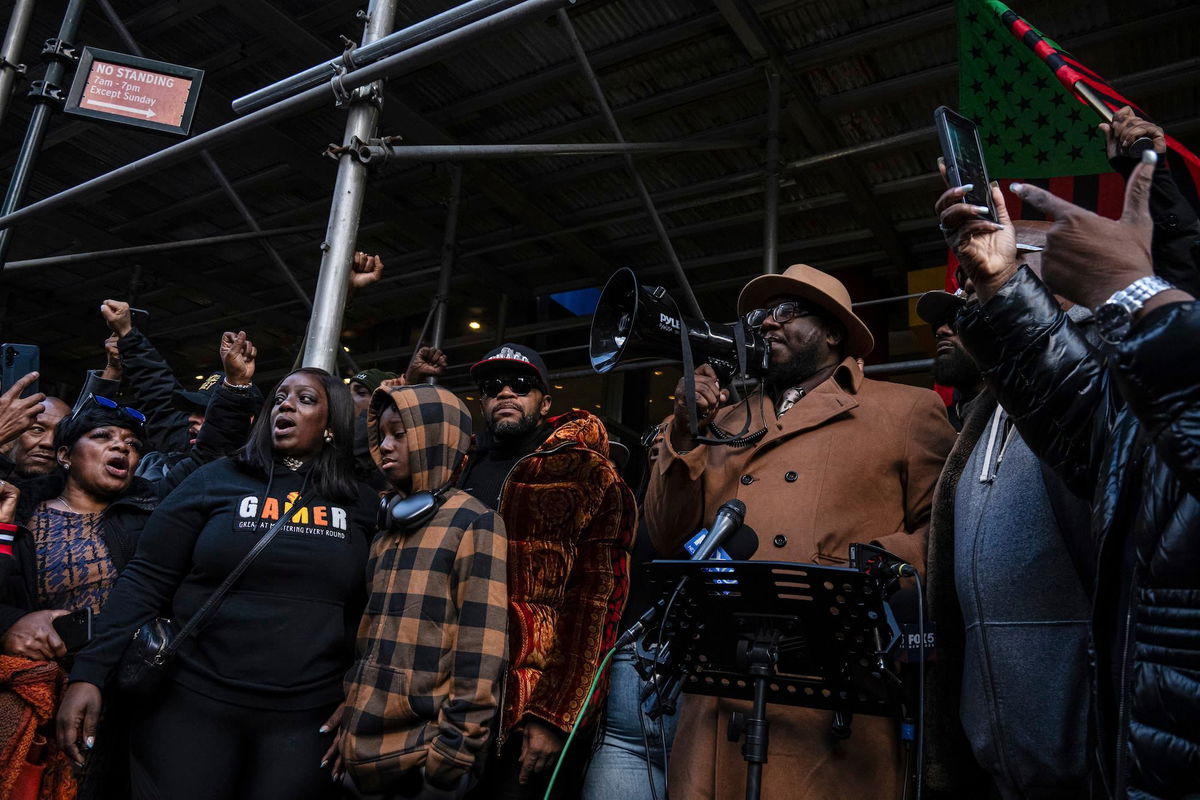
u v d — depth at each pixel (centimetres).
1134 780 100
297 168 698
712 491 224
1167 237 150
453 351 940
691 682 186
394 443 230
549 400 317
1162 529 100
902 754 193
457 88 620
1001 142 206
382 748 203
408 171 709
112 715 246
